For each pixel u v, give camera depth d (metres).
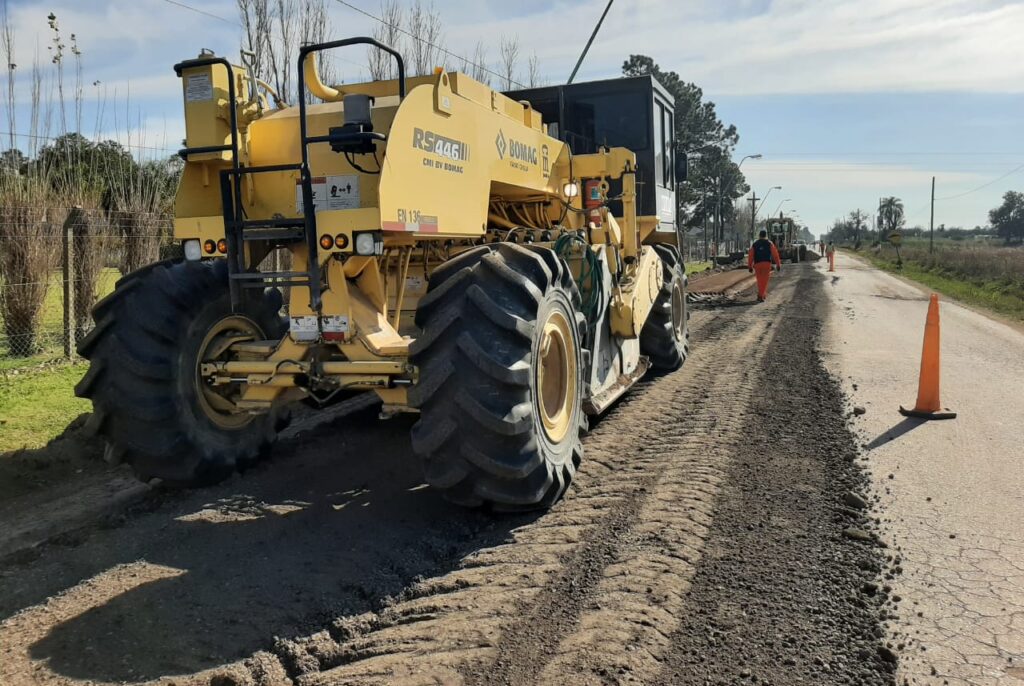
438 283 4.07
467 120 4.60
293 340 4.19
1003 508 4.30
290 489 4.62
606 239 6.34
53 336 10.28
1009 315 15.18
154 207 10.91
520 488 3.94
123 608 3.18
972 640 2.93
